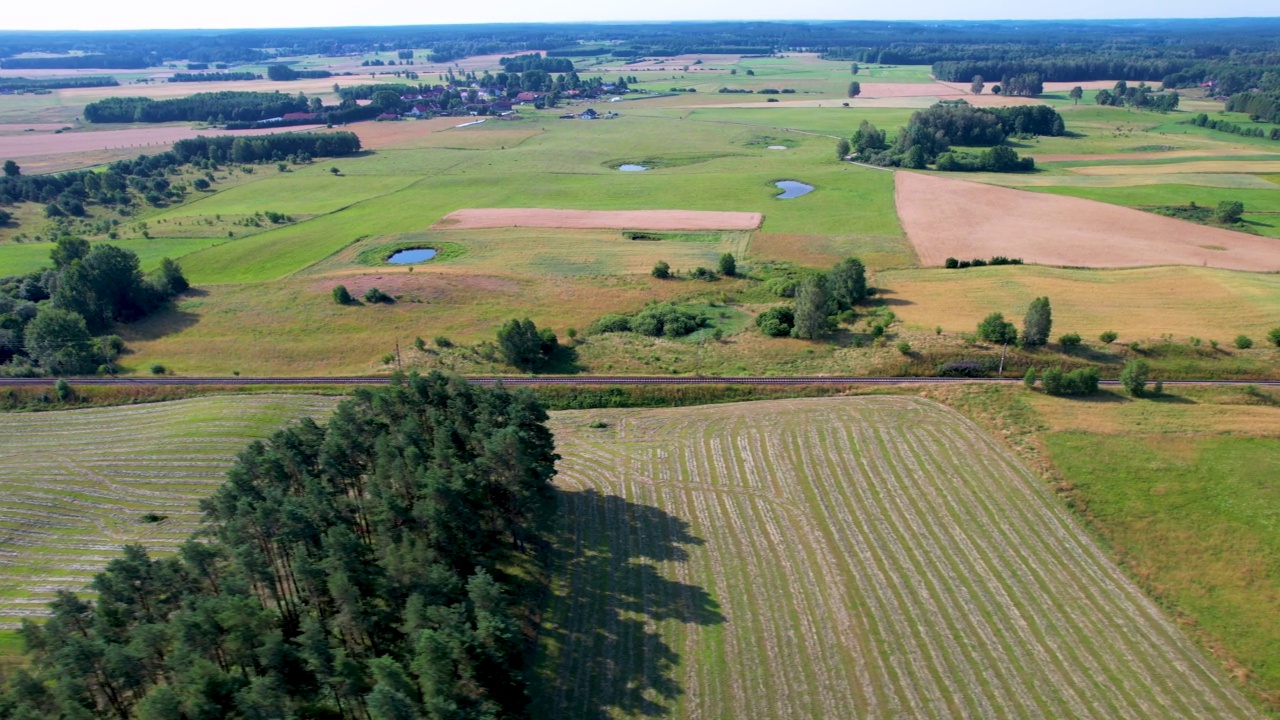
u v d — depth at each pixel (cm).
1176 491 7031
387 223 17762
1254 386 8925
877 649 5541
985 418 8612
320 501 5844
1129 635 5603
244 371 10481
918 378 9688
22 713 4162
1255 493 6912
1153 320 10681
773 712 5044
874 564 6438
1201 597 5906
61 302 11700
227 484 7100
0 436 8838
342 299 12469
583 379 9956
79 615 4956
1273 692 5075
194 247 16225
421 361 10612
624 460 8212
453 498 5788
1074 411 8556
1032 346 9900
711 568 6456
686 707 5097
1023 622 5756
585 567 6500
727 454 8231
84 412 9388
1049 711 4997
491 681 4669
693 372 10181
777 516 7131
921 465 7819
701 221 17562
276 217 18112
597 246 15775
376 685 4409
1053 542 6619
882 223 16925
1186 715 4941
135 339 11550
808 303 10662
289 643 5138
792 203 19100
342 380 10075
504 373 10244
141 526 7094
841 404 9175
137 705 4516
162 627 4681
